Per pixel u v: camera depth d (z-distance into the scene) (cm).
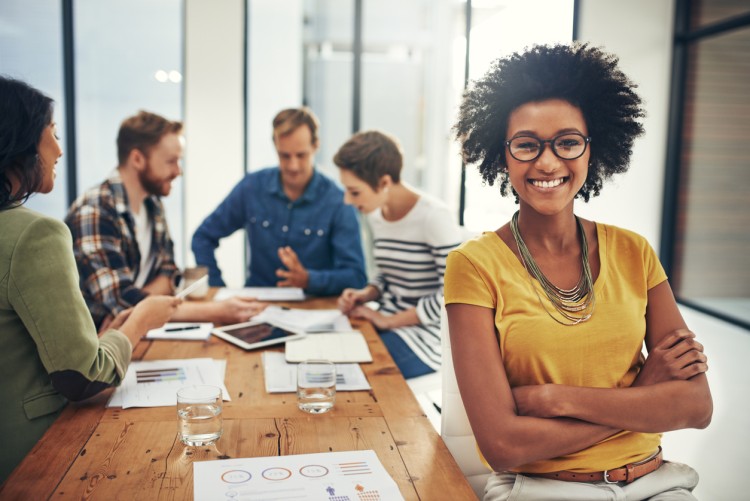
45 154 148
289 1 540
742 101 388
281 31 541
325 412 148
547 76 137
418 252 248
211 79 521
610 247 143
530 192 138
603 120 141
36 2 511
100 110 526
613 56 145
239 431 136
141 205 261
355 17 562
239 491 108
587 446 128
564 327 135
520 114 139
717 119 399
